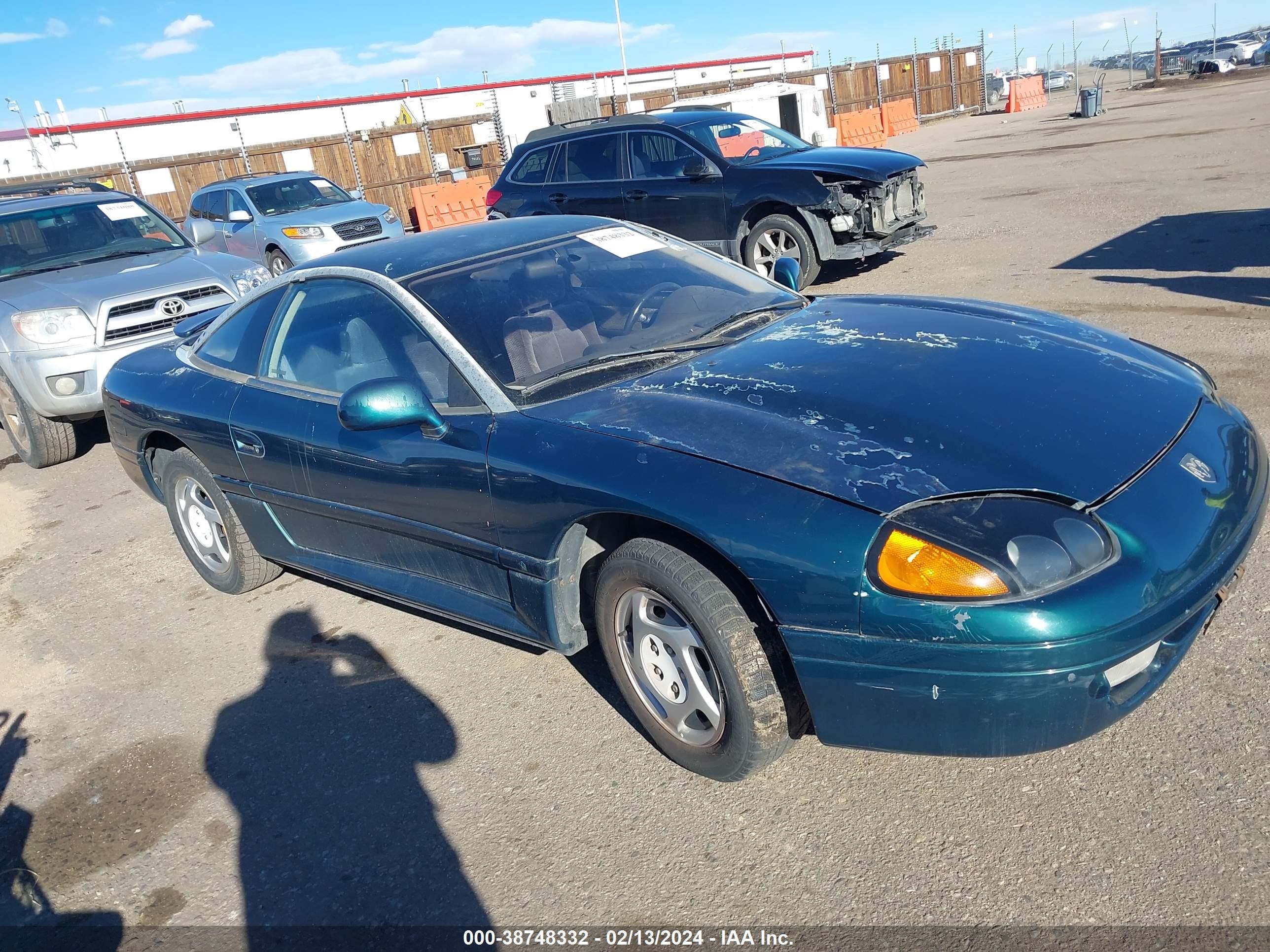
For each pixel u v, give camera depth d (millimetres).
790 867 2523
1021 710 2246
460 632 4043
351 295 3715
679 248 4164
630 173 10109
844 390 2838
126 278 7137
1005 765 2756
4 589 5281
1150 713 2848
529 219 4246
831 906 2381
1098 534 2303
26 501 6762
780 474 2510
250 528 4371
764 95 23672
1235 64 44094
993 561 2223
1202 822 2424
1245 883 2229
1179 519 2414
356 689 3746
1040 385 2822
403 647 4000
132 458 4887
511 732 3301
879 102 37688
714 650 2611
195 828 3084
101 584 5156
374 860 2812
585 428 2902
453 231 4137
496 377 3209
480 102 31281
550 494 2854
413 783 3123
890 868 2463
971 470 2424
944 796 2678
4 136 23062
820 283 9664
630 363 3266
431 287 3520
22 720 3898
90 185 9234
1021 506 2326
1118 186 12938
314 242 13727
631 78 35031
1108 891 2277
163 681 4039
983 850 2463
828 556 2348
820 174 8992
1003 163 18203
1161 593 2291
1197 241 8859
